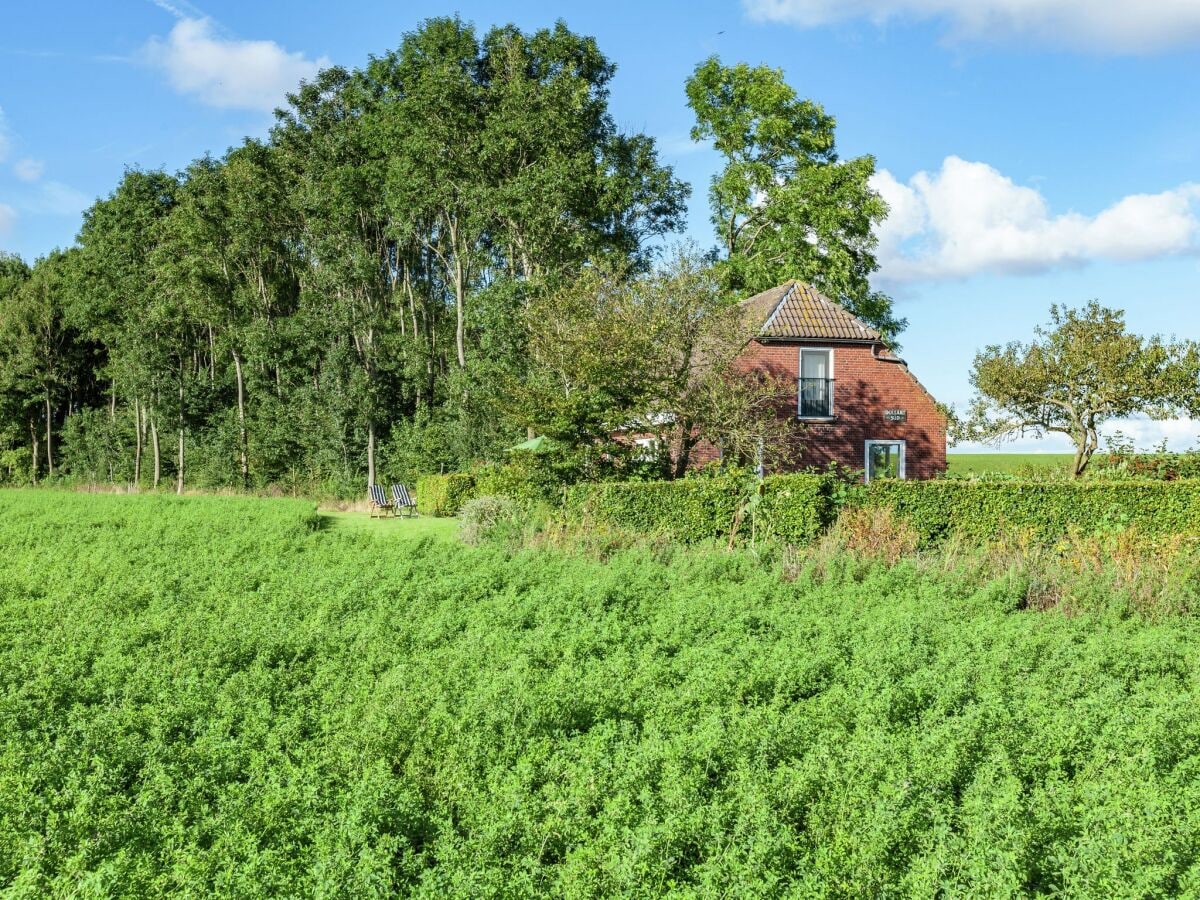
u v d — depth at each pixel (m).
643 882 5.25
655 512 19.45
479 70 45.66
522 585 14.46
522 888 5.21
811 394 28.41
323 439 45.62
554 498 22.55
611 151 42.06
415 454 40.69
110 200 58.50
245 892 5.10
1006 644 10.43
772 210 40.62
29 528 23.16
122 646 10.41
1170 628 11.98
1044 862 5.49
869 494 18.88
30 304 67.44
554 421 22.34
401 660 9.96
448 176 40.75
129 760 7.15
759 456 24.47
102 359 71.75
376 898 5.07
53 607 12.90
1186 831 5.80
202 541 20.61
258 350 48.41
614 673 9.17
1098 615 13.00
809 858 5.62
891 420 28.67
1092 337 25.86
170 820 6.11
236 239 49.78
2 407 67.00
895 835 5.69
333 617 12.23
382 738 7.39
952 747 6.90
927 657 9.98
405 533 23.97
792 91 40.19
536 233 38.19
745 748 7.04
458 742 7.27
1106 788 6.36
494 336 37.78
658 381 23.77
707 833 5.77
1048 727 7.60
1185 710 7.98
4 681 9.20
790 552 16.89
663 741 7.15
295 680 9.41
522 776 6.59
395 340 48.66
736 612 12.30
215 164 51.66
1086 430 26.34
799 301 29.58
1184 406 25.30
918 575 15.35
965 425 28.33
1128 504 18.83
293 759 7.29
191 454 54.72
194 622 11.59
